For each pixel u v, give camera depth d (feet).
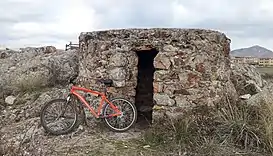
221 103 21.30
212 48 21.13
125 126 20.72
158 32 20.70
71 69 31.22
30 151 18.90
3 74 31.73
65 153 17.63
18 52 36.47
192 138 18.20
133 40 21.17
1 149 19.81
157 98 20.66
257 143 17.83
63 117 20.59
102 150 17.80
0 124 23.63
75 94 20.62
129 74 21.48
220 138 18.25
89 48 22.95
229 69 24.44
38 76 29.99
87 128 20.65
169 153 17.22
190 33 20.45
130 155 17.15
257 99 23.02
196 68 20.48
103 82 20.74
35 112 24.59
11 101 26.94
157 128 19.76
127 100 20.61
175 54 20.39
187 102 20.44
